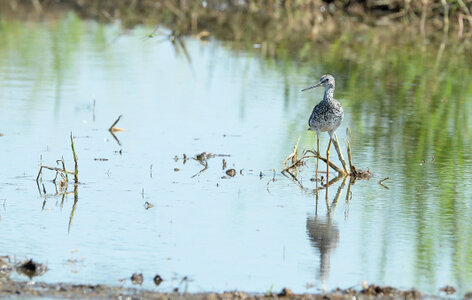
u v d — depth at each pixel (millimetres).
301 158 14719
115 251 10852
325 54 24312
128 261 10523
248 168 14898
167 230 11695
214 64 23047
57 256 10633
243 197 13336
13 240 11172
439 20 29047
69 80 20891
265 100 19438
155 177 14219
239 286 9805
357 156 15633
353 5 30422
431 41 26250
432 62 23281
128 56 23859
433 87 20672
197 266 10391
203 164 15039
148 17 30109
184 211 12570
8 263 10328
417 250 11070
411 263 10617
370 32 27578
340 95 19844
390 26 28547
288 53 24453
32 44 25000
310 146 16266
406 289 9773
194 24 28406
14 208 12484
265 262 10594
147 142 16234
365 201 13227
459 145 16281
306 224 12094
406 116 18234
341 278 10109
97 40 25984
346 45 25547
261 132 17047
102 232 11562
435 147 16172
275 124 17594
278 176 14539
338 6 30578
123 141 16266
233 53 24469
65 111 18188
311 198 13383
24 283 9633
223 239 11391
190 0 30969
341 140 16562
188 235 11523
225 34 27266
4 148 15508
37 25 28062
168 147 15961
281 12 30562
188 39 26484
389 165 15109
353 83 20969
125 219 12125
